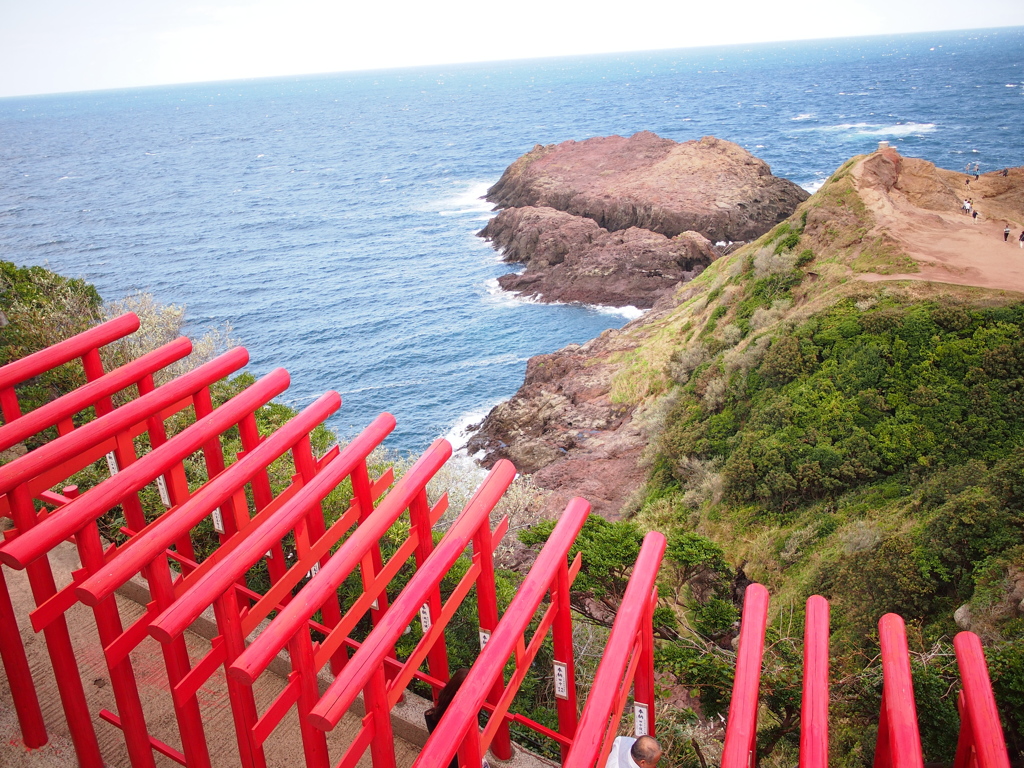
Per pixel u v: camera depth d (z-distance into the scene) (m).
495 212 100.44
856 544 19.45
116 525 5.73
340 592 5.94
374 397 50.38
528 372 45.81
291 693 2.56
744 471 24.97
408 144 186.50
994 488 18.06
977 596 15.84
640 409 36.97
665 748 8.17
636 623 2.76
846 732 11.34
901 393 24.48
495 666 2.38
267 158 180.12
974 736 2.24
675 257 62.84
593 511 30.36
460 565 6.59
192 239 99.62
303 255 87.44
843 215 34.97
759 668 2.69
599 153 98.50
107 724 3.78
